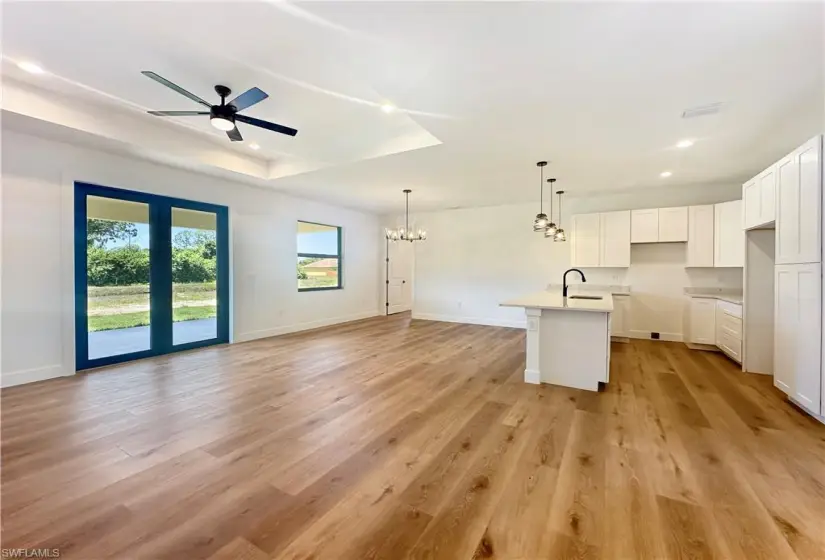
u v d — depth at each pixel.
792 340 3.10
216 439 2.51
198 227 5.21
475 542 1.58
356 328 7.02
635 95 2.64
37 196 3.69
